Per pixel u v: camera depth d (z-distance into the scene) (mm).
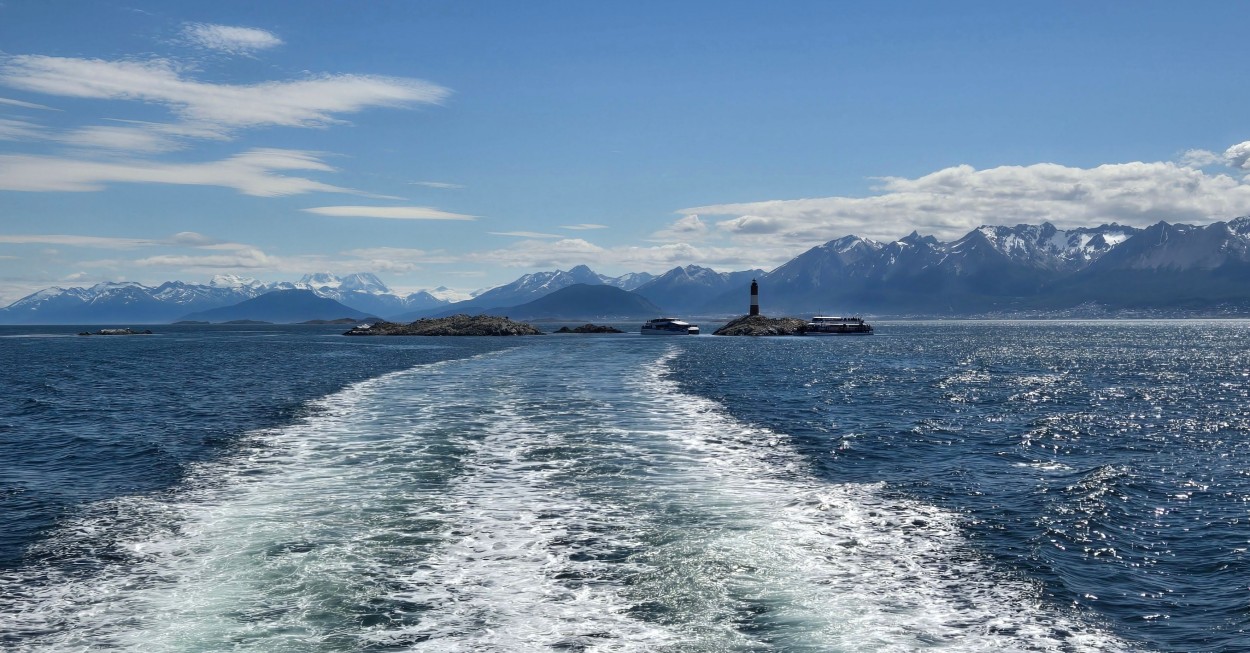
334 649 12805
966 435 37719
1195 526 21797
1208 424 42906
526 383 58719
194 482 25078
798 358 105375
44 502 22766
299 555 17484
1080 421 43500
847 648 13086
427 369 75250
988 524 21312
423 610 14383
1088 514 22672
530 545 18234
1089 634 14344
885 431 38125
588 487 24094
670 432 35156
